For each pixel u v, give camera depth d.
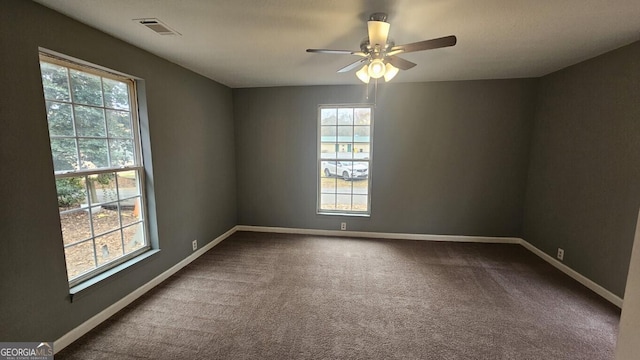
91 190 2.16
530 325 2.14
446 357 1.83
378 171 4.04
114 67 2.20
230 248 3.72
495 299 2.50
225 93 4.02
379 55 2.00
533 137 3.60
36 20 1.67
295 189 4.29
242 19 1.88
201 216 3.51
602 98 2.56
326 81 3.77
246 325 2.13
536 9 1.74
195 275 2.95
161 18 1.87
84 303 2.03
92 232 2.17
